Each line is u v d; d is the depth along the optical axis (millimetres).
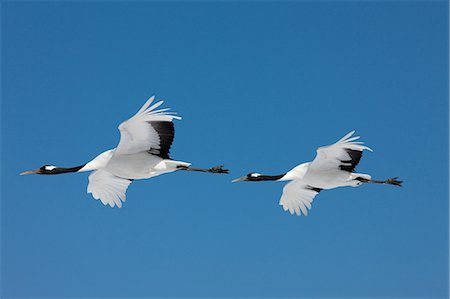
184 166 22672
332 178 22922
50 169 24000
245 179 25359
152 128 21219
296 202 25312
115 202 23953
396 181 23672
